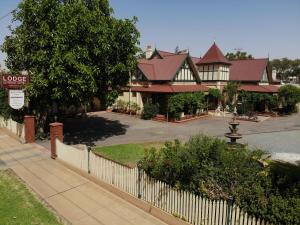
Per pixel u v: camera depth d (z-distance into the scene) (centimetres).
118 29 1947
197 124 2845
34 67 1792
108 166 1126
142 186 982
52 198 1047
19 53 1805
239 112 3547
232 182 792
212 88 3697
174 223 855
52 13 1728
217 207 764
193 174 848
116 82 2109
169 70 3250
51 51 1747
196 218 816
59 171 1323
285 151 1808
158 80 3209
